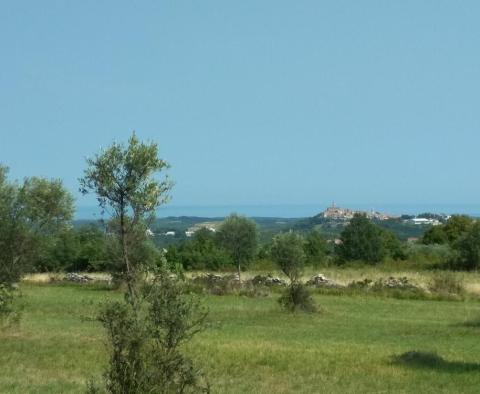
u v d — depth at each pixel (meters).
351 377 19.98
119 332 11.36
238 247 71.62
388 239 88.19
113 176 24.45
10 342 24.25
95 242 75.00
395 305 45.16
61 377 18.72
